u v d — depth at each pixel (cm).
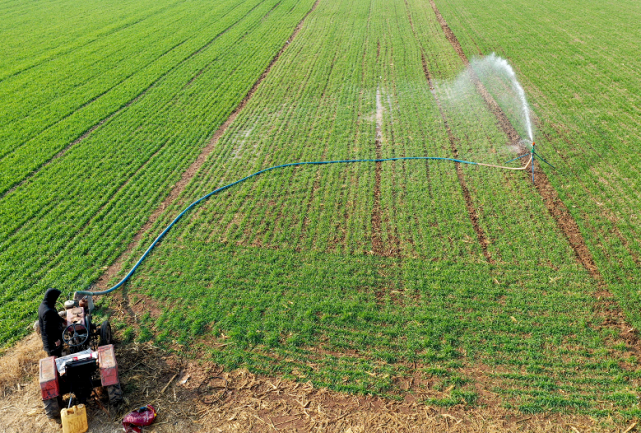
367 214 1249
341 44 2700
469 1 3538
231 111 1925
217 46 2769
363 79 2175
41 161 1598
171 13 3600
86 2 4091
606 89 1934
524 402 747
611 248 1078
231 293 999
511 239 1127
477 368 810
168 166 1546
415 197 1309
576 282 985
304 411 748
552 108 1803
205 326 922
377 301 965
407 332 886
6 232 1237
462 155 1515
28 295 1011
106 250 1157
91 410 750
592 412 727
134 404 759
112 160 1593
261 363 838
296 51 2633
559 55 2338
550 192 1304
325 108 1905
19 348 870
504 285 984
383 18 3209
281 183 1414
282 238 1168
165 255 1134
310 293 991
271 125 1791
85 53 2739
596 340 848
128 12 3691
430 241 1131
